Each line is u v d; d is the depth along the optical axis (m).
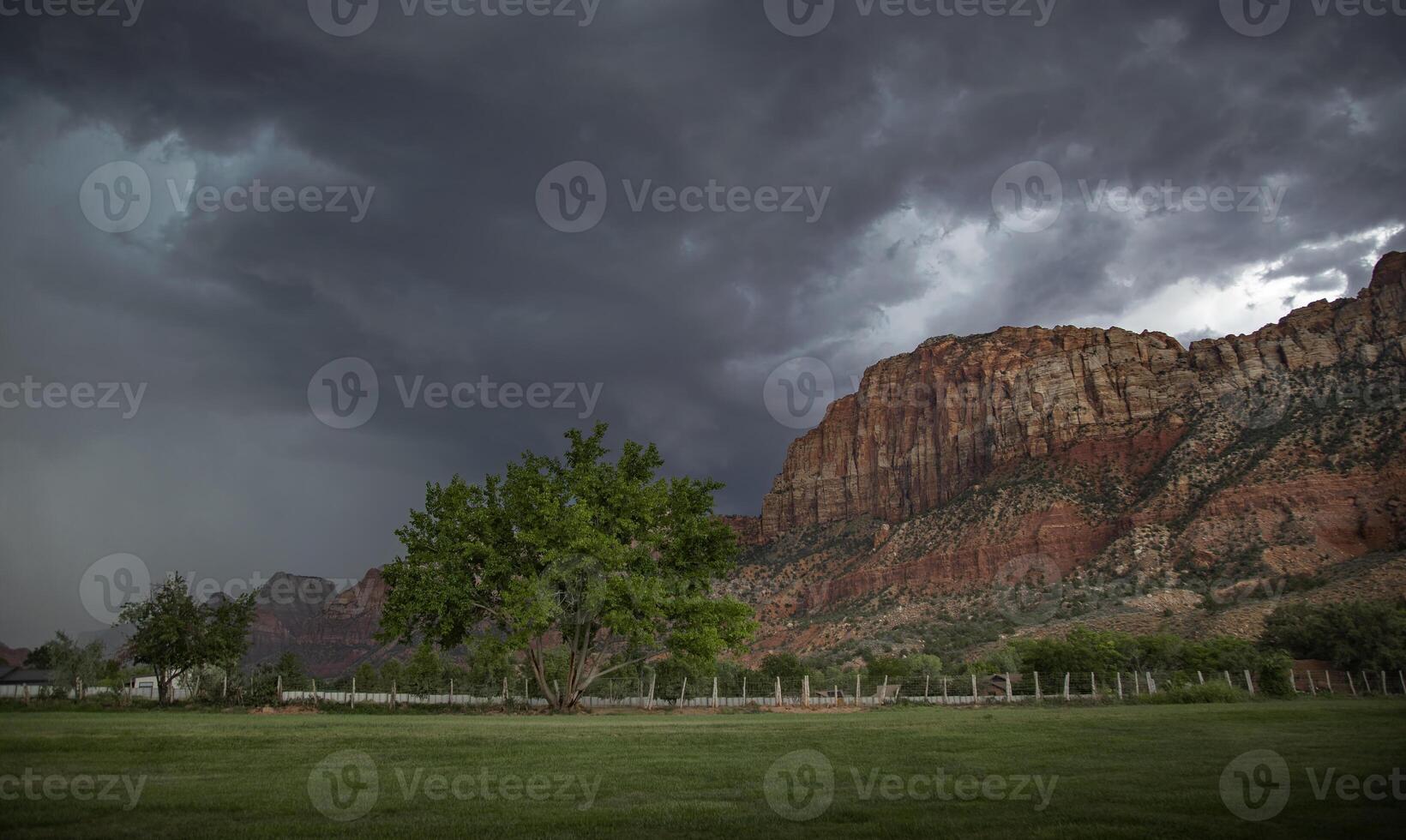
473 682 52.06
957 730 20.52
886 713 33.81
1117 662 71.12
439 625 38.75
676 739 17.94
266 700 38.03
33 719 21.78
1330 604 92.81
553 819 8.95
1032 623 138.62
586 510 37.19
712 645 38.47
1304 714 26.23
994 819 9.01
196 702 37.94
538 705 40.31
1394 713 26.41
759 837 8.10
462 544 38.03
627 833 8.27
